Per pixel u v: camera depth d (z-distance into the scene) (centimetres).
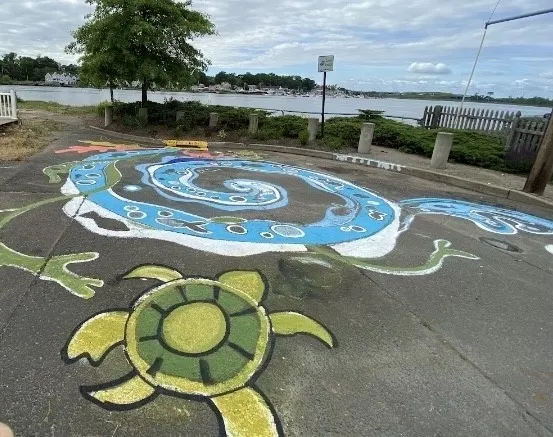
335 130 1148
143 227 425
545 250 461
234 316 273
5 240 365
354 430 193
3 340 232
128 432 181
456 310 312
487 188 733
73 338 238
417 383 228
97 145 950
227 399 204
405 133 1111
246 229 448
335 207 569
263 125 1202
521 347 272
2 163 671
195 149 991
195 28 1234
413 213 569
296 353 243
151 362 223
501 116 1197
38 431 178
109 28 1163
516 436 197
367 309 300
